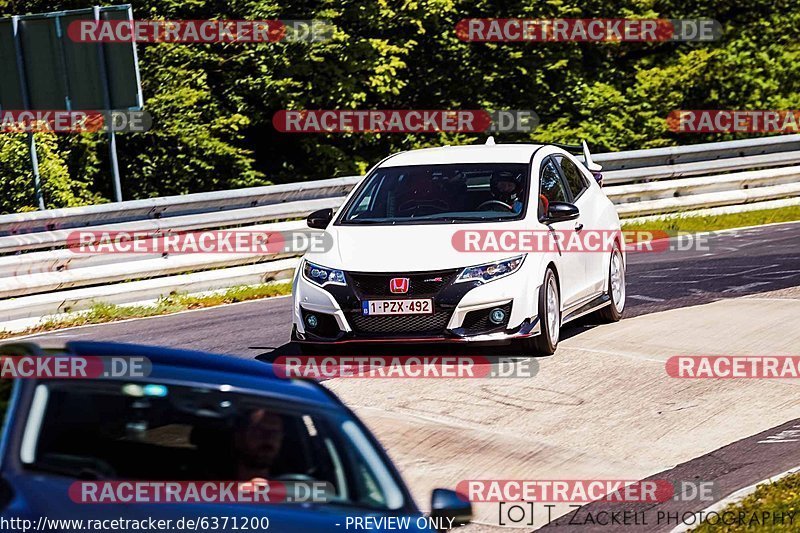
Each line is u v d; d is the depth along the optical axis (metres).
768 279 42.81
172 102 72.69
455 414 27.00
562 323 32.56
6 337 38.88
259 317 39.84
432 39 85.31
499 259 30.47
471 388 28.98
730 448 24.66
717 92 97.00
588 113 88.12
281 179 81.19
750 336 33.81
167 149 74.06
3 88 52.94
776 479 22.20
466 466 23.73
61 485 11.73
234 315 40.56
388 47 77.62
